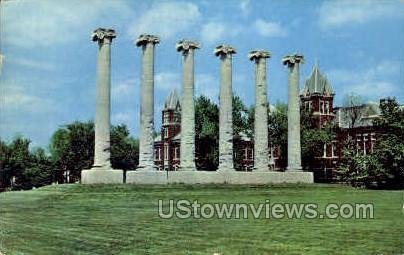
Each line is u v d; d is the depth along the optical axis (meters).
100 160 50.28
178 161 103.50
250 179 56.25
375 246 21.55
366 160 54.66
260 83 60.31
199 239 23.70
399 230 25.09
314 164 73.62
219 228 26.48
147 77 53.53
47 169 86.06
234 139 85.81
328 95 83.31
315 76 84.31
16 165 81.69
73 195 38.44
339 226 26.83
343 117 79.31
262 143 59.66
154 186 46.00
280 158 79.31
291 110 61.94
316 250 20.95
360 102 78.44
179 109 109.06
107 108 51.06
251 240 23.23
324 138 73.25
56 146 87.81
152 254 21.14
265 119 60.19
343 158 62.28
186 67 56.25
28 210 32.41
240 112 85.44
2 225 27.50
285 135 78.06
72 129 88.25
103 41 51.84
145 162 52.41
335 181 70.06
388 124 55.78
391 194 41.69
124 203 35.91
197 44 56.72
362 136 73.31
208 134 82.31
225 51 58.12
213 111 84.31
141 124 53.03
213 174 54.47
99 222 28.53
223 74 58.28
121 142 94.50
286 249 21.42
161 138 110.56
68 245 22.98
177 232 25.55
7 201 35.72
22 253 22.05
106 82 51.28
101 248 22.50
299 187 51.16
